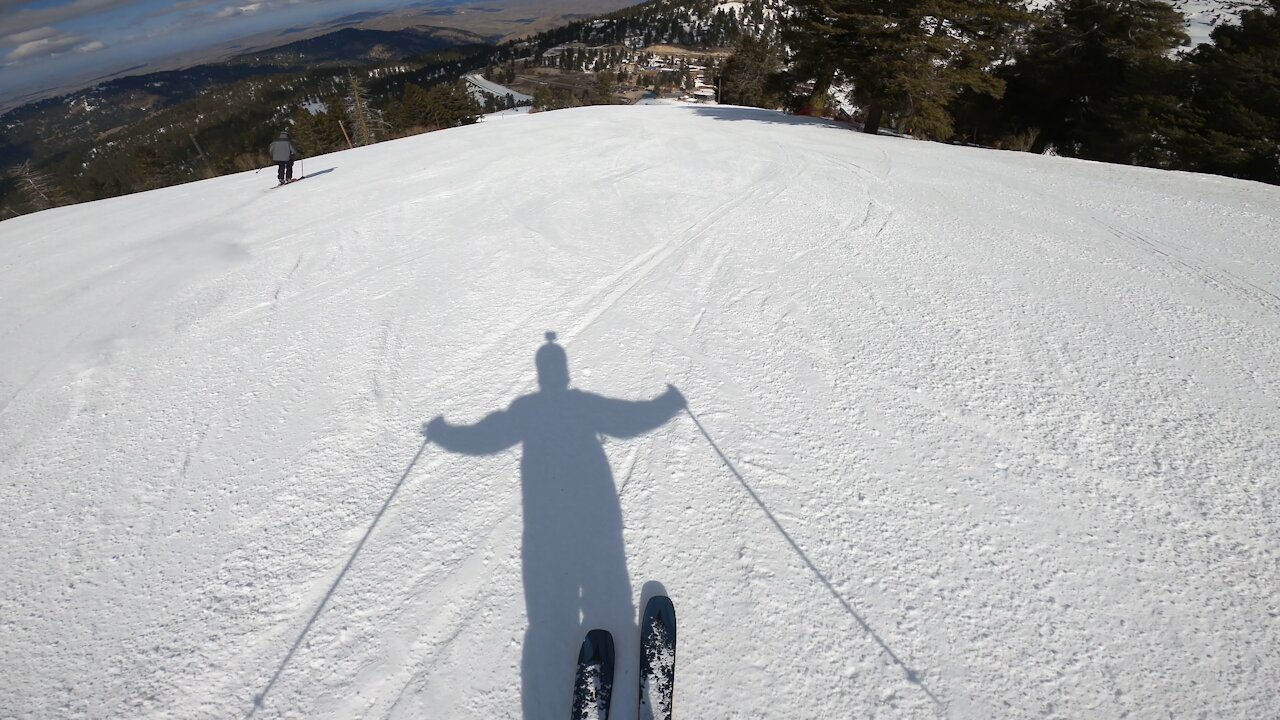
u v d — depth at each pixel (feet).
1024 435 10.30
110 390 13.83
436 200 27.76
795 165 30.89
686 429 10.85
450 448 10.80
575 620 7.58
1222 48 52.75
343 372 13.66
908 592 7.63
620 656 7.14
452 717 6.56
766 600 7.63
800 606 7.53
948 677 6.64
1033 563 7.94
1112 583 7.62
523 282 17.76
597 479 9.82
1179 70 52.95
